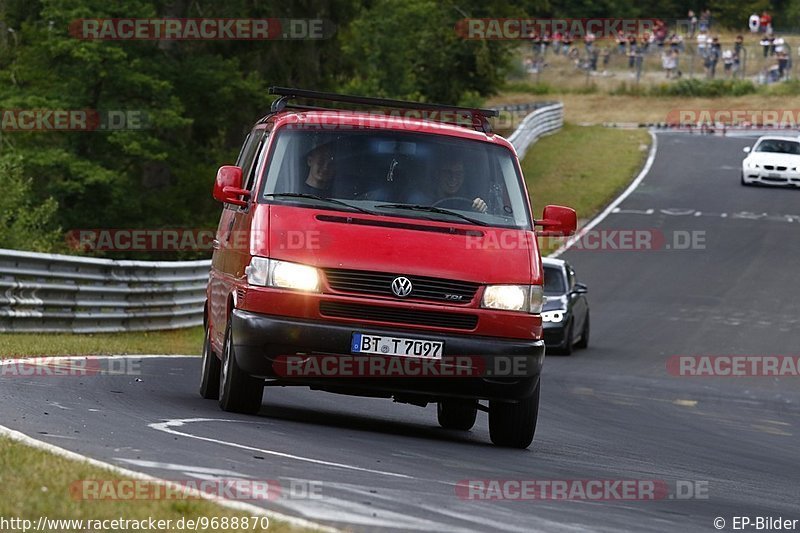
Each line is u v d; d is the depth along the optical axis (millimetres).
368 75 180750
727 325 92938
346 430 35594
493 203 37375
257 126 42438
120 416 32719
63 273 70562
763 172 166750
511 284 35469
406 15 191000
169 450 27016
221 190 37281
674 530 24188
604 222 141000
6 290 66000
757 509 28703
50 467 22734
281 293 34531
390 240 35406
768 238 132375
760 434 49688
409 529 20922
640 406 57031
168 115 141250
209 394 42375
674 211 148000
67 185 138125
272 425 34031
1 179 97562
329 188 36688
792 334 90375
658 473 33938
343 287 34688
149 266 78750
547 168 176750
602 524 23750
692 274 114062
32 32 144875
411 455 31016
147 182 153500
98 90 143375
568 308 79125
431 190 37125
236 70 151375
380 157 37438
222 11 150875
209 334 42531
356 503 22750
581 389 62562
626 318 95250
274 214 35812
